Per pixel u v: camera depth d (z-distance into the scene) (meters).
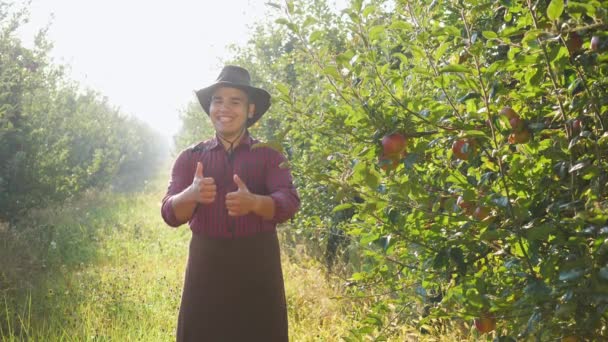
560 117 2.00
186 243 8.97
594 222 1.71
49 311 5.25
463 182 2.18
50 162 9.70
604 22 1.61
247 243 2.80
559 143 1.98
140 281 6.33
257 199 2.63
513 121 1.97
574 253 1.86
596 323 1.75
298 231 6.00
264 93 2.94
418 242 2.25
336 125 2.20
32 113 9.46
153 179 24.91
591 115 1.89
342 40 5.06
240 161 2.88
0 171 8.96
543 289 1.80
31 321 4.93
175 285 6.19
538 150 2.03
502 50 2.42
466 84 1.99
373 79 2.22
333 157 2.49
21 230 9.49
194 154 2.96
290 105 2.29
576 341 1.86
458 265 2.14
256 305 2.80
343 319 4.60
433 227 2.20
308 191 5.64
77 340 4.32
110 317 5.12
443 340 3.69
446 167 2.33
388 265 2.88
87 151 15.31
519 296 2.09
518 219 1.89
